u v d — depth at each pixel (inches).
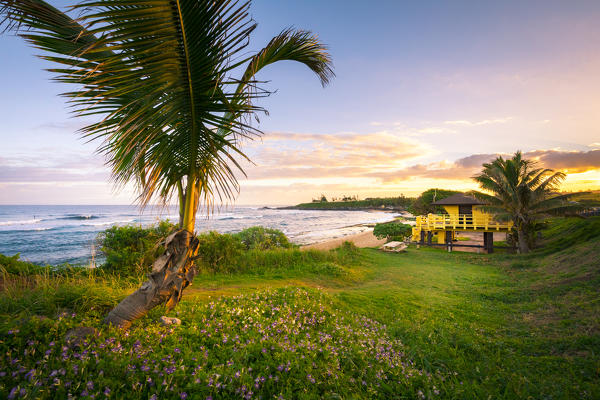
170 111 118.2
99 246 373.1
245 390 118.0
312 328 215.8
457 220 1010.7
